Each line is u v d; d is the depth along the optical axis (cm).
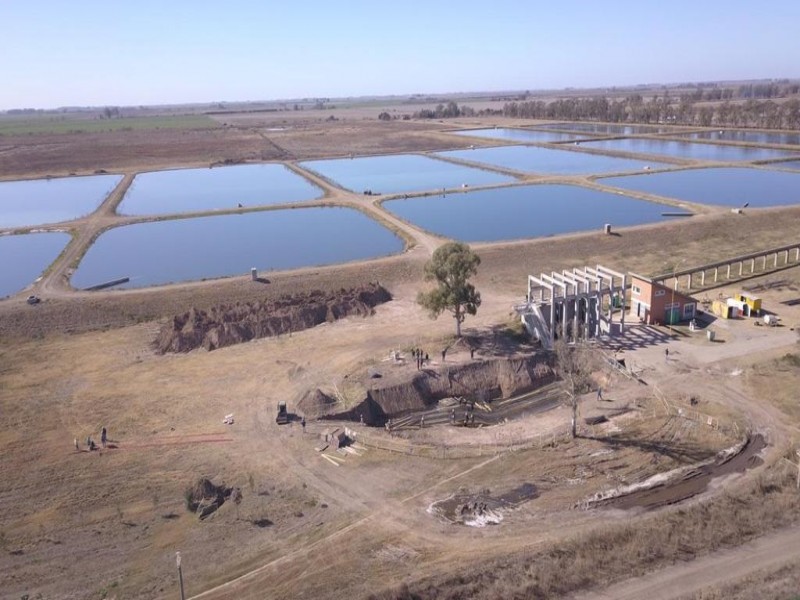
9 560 3794
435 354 6500
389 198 14338
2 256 10762
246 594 3447
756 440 4853
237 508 4234
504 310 7731
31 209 14700
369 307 7969
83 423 5469
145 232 12188
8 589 3556
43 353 7050
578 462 4672
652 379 5944
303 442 5069
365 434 5150
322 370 6322
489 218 12312
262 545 3850
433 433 5328
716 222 11131
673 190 14250
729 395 5569
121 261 10275
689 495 4200
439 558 3672
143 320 7975
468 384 6128
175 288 8675
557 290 6819
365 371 6194
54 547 3906
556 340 6500
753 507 3994
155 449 5019
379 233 11625
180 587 3441
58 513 4241
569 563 3559
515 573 3491
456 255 6481
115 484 4559
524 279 8981
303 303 7888
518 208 13100
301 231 11944
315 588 3462
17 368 6656
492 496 4278
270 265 9900
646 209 12594
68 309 8062
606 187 14625
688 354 6438
